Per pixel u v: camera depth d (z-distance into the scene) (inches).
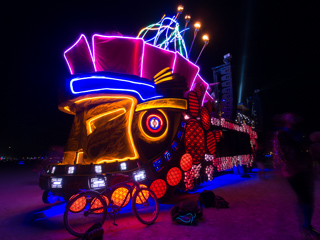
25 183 453.7
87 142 229.5
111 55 272.7
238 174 508.4
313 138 139.2
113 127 230.1
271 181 360.2
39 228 170.4
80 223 179.8
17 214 213.9
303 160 133.9
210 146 311.4
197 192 294.0
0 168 1045.8
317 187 283.1
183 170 252.2
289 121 141.6
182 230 152.6
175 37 391.5
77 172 207.2
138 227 163.2
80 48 274.4
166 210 208.4
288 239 130.3
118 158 222.8
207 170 308.8
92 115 237.6
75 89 225.3
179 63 358.3
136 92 233.9
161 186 234.8
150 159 236.7
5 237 152.8
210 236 140.2
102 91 220.8
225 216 178.9
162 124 248.4
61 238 150.3
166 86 263.1
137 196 179.0
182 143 257.3
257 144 577.6
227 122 419.8
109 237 145.2
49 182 205.5
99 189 197.0
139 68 282.0
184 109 257.4
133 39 283.4
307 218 133.6
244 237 136.2
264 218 169.9
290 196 242.7
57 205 250.8
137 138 233.5
